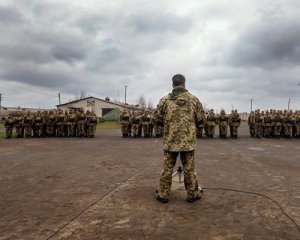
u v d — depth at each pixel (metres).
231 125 19.70
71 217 3.84
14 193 5.10
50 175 6.69
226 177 6.43
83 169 7.46
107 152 11.20
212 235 3.24
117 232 3.33
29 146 13.56
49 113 20.03
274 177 6.46
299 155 10.62
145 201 4.54
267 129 19.97
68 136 20.06
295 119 19.62
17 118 19.52
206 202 4.48
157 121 4.75
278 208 4.19
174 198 4.69
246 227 3.47
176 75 4.71
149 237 3.19
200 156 10.05
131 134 22.12
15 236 3.24
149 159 9.27
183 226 3.50
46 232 3.35
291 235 3.24
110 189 5.31
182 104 4.47
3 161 8.91
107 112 54.03
